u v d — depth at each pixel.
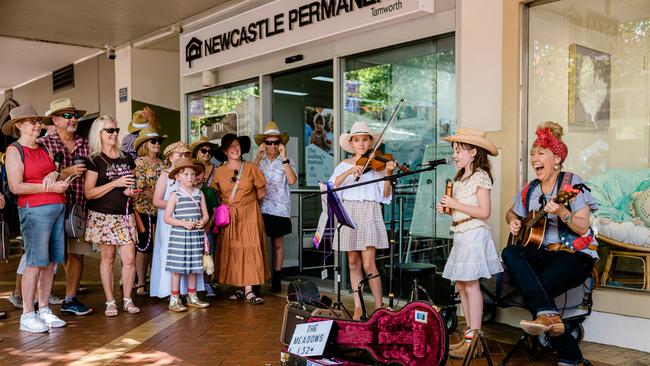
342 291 6.45
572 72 5.11
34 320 5.02
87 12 8.42
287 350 3.94
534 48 4.99
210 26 8.15
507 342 4.50
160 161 6.61
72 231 5.37
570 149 5.11
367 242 4.86
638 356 4.18
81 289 6.74
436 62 5.68
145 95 10.45
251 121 7.92
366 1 5.90
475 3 5.20
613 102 5.07
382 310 3.56
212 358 4.22
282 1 6.91
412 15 5.56
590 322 4.55
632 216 4.63
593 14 5.04
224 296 6.43
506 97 4.99
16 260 9.57
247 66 7.79
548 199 3.97
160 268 5.97
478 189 4.03
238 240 6.00
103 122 5.52
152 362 4.15
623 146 5.03
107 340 4.73
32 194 4.93
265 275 6.12
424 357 3.38
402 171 4.72
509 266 3.89
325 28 6.39
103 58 11.16
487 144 4.03
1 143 16.52
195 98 8.98
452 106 5.56
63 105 5.55
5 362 4.21
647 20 4.86
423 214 5.82
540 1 4.88
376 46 6.06
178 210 5.62
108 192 5.48
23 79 14.46
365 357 3.85
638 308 4.30
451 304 4.73
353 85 6.46
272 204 6.37
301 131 7.29
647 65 4.88
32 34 9.77
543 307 3.71
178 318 5.41
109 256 5.57
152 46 10.20
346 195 4.92
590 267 3.90
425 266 4.62
